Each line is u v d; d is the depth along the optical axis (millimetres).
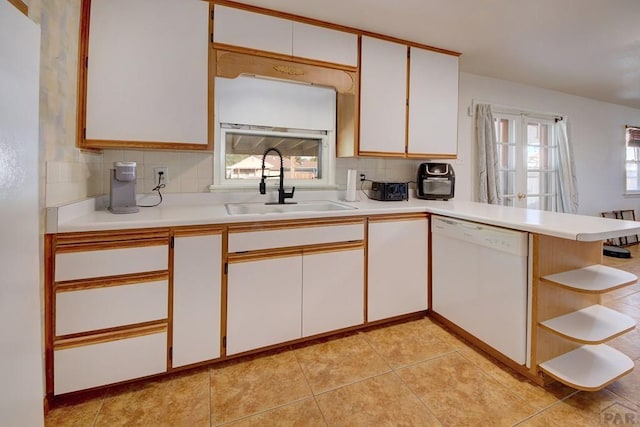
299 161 2572
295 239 1854
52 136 1370
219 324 1684
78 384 1419
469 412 1388
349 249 2016
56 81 1395
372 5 1975
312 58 2141
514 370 1683
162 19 1766
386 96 2406
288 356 1828
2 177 799
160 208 1983
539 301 1542
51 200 1365
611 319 1573
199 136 1867
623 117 4668
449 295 2109
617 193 4688
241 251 1719
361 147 2352
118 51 1684
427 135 2574
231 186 2297
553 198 3982
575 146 4156
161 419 1354
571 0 1911
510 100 3523
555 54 2729
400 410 1404
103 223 1409
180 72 1811
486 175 3301
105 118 1668
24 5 1105
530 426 1304
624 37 2404
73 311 1394
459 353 1854
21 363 892
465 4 1966
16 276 865
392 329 2154
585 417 1348
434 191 2770
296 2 1935
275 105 2400
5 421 819
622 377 1542
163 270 1550
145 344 1529
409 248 2217
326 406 1433
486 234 1778
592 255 1716
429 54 2549
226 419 1356
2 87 791
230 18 1915
